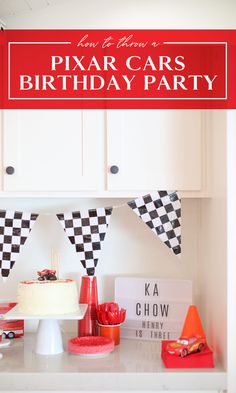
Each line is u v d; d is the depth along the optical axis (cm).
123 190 214
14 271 247
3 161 214
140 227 246
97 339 215
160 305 227
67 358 200
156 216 215
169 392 219
